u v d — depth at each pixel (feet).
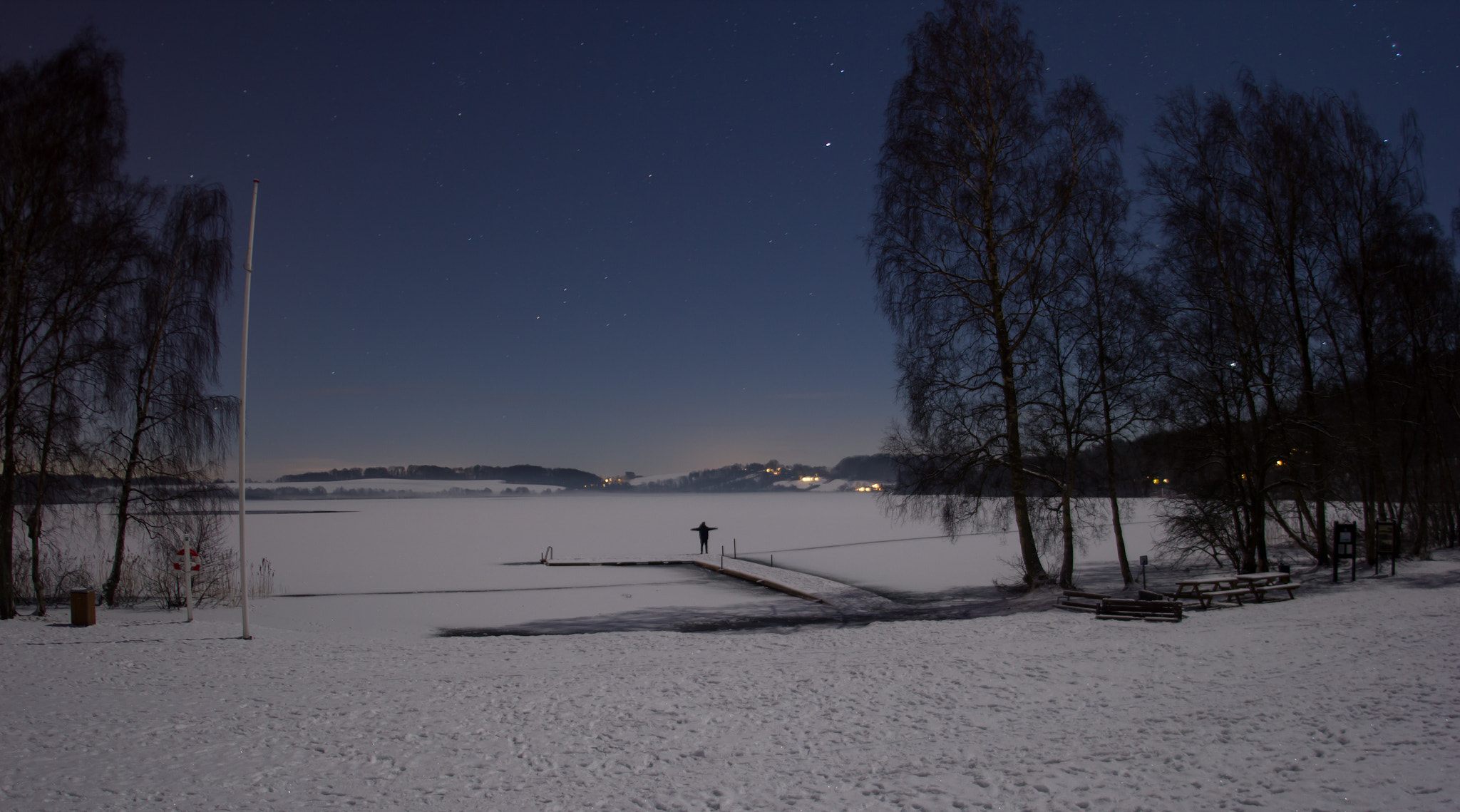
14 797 23.47
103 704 36.06
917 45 74.90
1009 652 43.86
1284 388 74.54
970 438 73.82
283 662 47.42
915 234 74.64
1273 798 19.34
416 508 618.03
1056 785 21.80
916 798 21.54
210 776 25.43
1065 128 72.90
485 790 23.67
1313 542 93.86
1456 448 102.89
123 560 86.43
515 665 46.32
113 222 76.79
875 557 144.97
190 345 84.12
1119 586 82.17
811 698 34.65
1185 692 31.83
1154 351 74.38
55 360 75.56
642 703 34.58
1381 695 28.27
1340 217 77.87
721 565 130.21
